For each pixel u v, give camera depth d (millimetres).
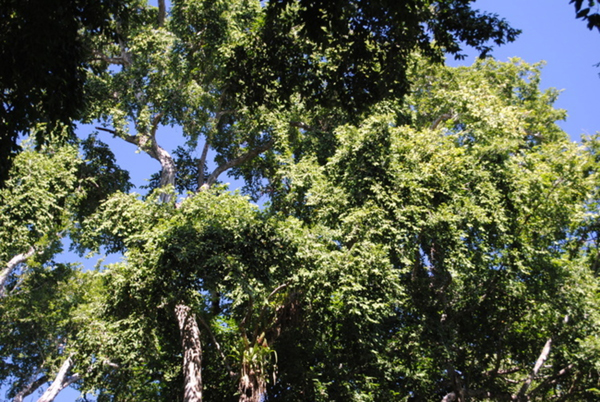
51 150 22750
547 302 18406
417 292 18969
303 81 12438
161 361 18344
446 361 18031
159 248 15500
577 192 20781
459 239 17438
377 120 18734
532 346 20297
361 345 16797
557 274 18797
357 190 17938
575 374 19969
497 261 18625
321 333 17219
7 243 20750
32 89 9453
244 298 16078
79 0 9969
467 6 11461
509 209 19500
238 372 15766
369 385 17281
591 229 22641
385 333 17828
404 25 11320
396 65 11961
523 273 19016
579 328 19016
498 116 20656
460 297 19531
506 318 19516
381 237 17141
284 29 12055
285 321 16516
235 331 18391
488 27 11469
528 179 19422
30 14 9094
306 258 15906
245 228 15914
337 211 18094
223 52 20969
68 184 21672
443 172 18734
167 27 23406
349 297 15234
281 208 21906
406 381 18500
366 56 11719
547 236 20141
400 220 17078
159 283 15570
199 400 15938
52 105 9719
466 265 17281
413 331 18234
